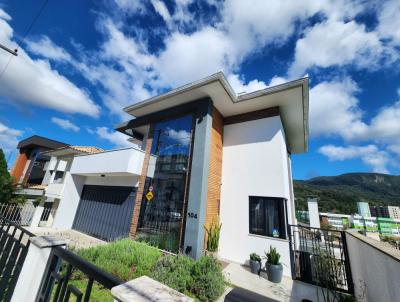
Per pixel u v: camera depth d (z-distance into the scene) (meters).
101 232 9.27
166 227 7.09
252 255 6.17
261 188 7.24
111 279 1.13
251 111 8.50
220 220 7.63
